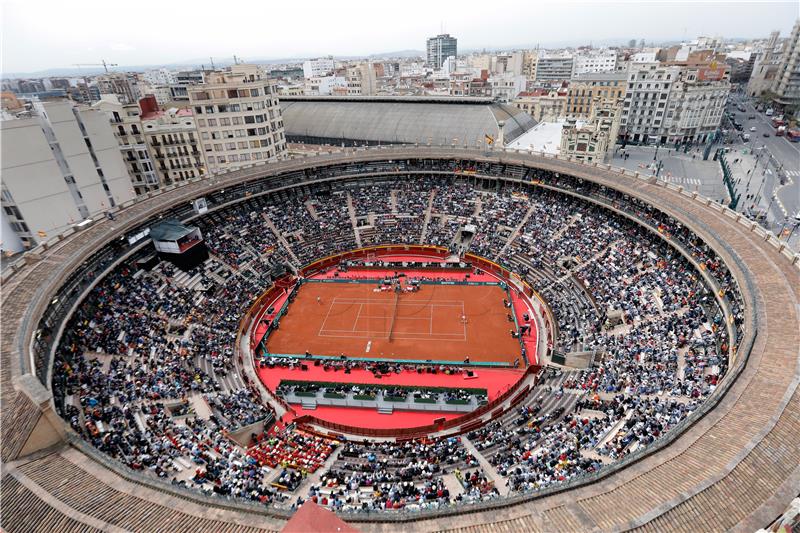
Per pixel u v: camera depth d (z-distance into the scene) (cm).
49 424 3288
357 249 8794
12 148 7225
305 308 7400
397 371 5953
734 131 17100
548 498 2858
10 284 4978
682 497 2670
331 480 3900
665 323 5475
